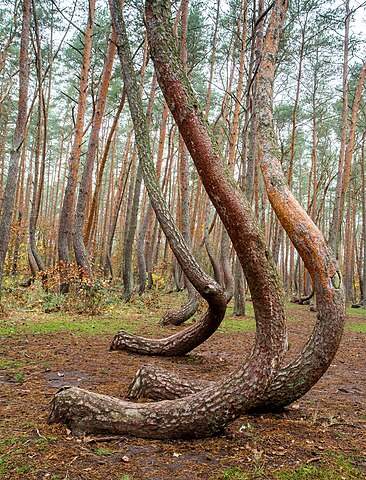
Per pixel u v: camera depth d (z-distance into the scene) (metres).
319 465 2.79
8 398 4.14
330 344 3.69
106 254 26.58
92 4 14.38
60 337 7.89
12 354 6.23
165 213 6.14
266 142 3.80
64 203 13.95
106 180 44.22
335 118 27.42
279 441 3.19
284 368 3.84
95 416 3.22
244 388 3.13
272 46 4.05
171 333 8.88
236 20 17.84
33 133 30.48
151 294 15.52
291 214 3.60
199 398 3.19
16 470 2.60
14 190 10.52
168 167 27.64
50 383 4.77
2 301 11.59
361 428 3.63
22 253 22.42
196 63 20.84
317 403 4.45
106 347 7.11
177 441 3.12
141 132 6.45
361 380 5.83
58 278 12.98
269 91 3.94
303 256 3.66
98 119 13.83
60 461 2.74
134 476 2.57
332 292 3.64
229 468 2.70
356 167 30.66
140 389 4.06
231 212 3.00
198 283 5.99
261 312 3.14
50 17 19.62
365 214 25.22
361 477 2.68
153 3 3.15
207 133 3.07
